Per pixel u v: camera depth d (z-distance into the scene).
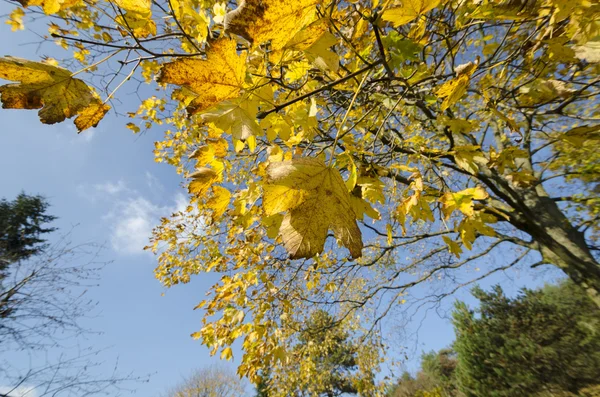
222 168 1.22
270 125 1.07
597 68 1.44
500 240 5.70
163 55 0.85
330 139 1.81
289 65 1.06
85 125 0.84
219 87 0.67
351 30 1.19
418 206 1.26
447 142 4.04
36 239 12.36
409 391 20.39
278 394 5.41
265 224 1.06
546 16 1.10
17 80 0.75
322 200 0.69
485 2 1.04
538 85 1.49
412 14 0.71
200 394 24.11
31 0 0.63
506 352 12.59
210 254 3.83
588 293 4.40
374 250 6.94
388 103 1.55
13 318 6.36
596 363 11.15
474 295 15.27
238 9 0.56
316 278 3.69
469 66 0.81
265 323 2.58
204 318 2.94
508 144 4.57
